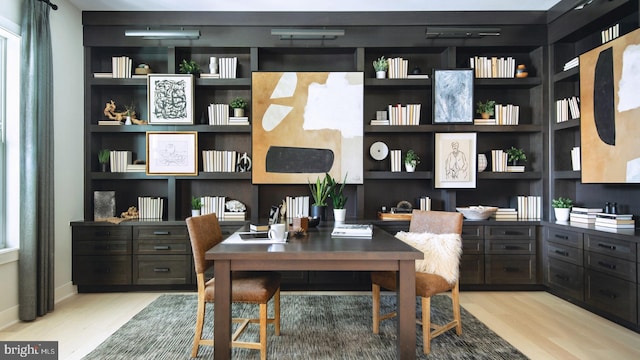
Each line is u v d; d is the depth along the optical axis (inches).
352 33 144.3
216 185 154.6
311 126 145.1
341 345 90.8
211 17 142.6
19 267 107.8
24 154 109.0
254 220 142.5
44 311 112.1
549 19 142.6
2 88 110.6
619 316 101.4
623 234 100.1
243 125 144.3
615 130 112.3
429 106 155.2
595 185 134.0
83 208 141.8
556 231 128.4
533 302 125.0
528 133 153.5
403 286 72.9
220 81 144.2
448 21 143.1
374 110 155.6
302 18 143.0
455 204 146.0
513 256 136.7
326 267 72.5
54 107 125.8
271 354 86.0
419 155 155.2
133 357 84.5
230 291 73.2
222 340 72.4
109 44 142.3
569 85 143.6
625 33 114.5
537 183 147.5
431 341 92.9
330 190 127.0
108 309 117.7
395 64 146.3
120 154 145.1
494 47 148.5
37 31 112.9
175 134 143.3
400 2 136.4
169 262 135.7
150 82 142.7
